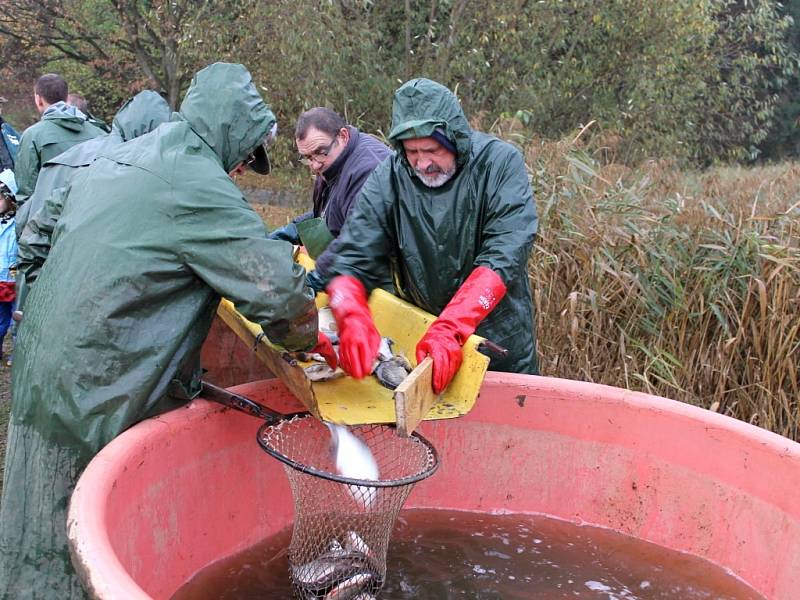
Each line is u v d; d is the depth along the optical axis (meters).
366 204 2.94
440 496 2.82
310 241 3.10
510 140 5.51
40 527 2.13
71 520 1.69
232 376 3.82
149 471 2.14
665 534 2.58
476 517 2.78
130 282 2.10
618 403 2.65
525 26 9.37
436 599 2.28
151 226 2.12
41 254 2.76
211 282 2.14
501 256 2.67
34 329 2.16
